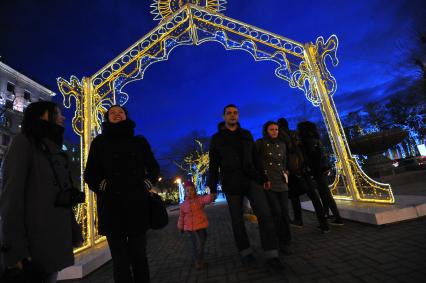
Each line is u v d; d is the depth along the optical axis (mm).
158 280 3381
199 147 33375
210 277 3184
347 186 6438
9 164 1721
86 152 5742
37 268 1700
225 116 3732
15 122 30859
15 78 33656
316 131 4930
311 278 2635
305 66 6590
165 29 6453
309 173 4676
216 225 7809
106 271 4246
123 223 2262
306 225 5395
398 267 2537
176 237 6875
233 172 3469
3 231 1588
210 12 6488
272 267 2969
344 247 3447
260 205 3262
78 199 2047
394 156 41250
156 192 2623
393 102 30766
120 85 6422
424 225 3816
